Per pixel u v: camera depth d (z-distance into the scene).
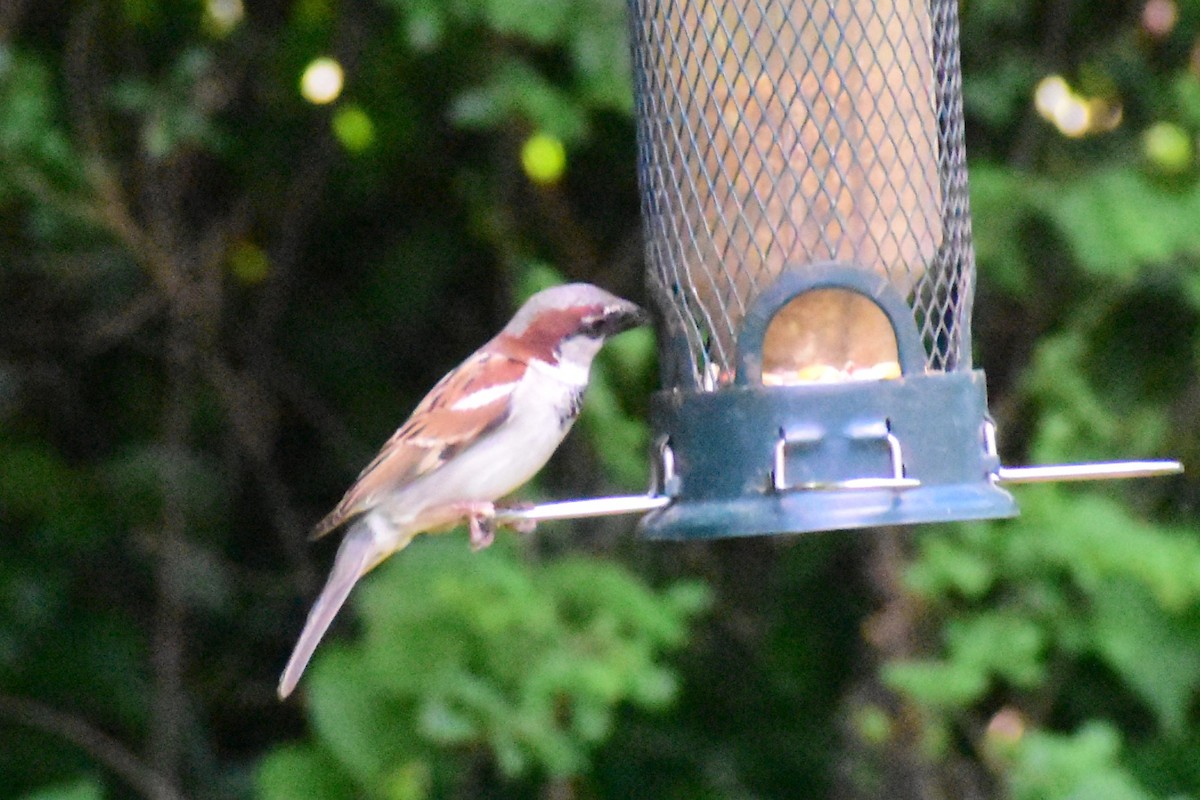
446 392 8.05
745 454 6.79
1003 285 11.47
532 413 8.05
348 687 10.53
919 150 7.43
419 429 8.01
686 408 7.01
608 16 11.21
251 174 13.08
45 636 12.98
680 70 7.51
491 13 10.95
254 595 13.47
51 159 11.76
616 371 11.04
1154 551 10.77
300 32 12.59
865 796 12.02
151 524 13.20
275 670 13.42
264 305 13.42
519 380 8.05
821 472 6.72
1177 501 12.14
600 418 10.97
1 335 13.27
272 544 13.52
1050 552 10.83
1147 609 11.15
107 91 12.27
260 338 13.43
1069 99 12.05
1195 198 11.38
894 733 11.94
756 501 6.73
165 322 13.39
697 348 7.42
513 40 11.76
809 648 12.86
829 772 12.54
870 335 7.20
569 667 10.33
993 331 12.30
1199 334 11.87
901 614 11.63
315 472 13.55
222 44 12.60
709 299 7.44
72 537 13.07
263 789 10.57
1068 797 10.66
